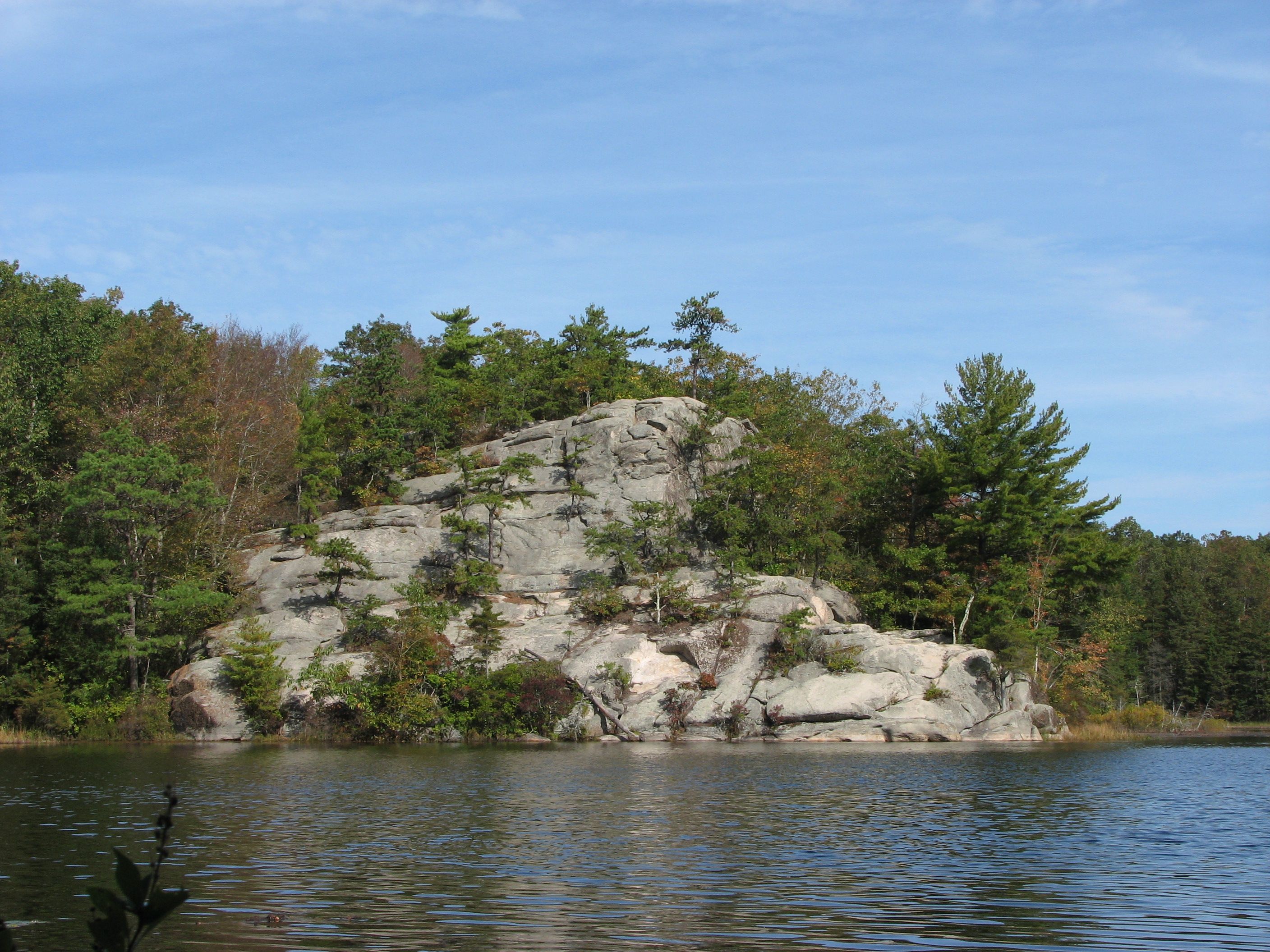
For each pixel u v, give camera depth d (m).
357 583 60.78
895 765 37.12
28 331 70.50
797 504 65.12
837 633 52.97
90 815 25.41
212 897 16.47
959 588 58.53
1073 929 14.59
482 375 80.00
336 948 13.60
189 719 52.94
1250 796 29.22
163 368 66.62
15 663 57.03
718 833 22.53
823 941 13.97
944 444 67.88
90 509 58.34
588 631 54.84
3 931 7.67
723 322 82.38
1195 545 128.25
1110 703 81.19
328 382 95.81
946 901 16.27
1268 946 13.84
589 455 67.06
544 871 18.47
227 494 68.06
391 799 28.11
